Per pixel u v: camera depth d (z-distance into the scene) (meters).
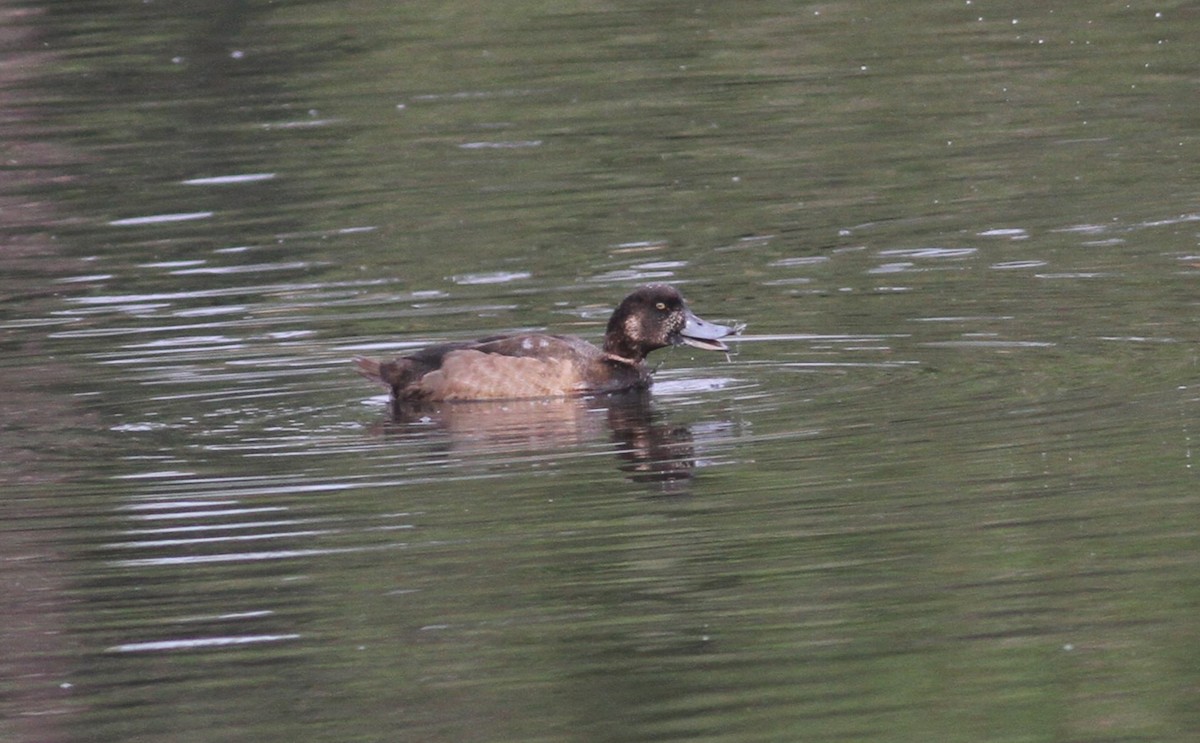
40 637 10.69
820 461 13.20
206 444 14.37
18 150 26.02
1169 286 17.78
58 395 15.98
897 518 11.90
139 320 18.48
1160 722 9.02
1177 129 24.00
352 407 15.49
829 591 10.81
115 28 31.88
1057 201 21.33
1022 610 10.42
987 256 19.39
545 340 16.02
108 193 23.88
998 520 11.78
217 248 21.27
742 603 10.77
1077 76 26.92
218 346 17.47
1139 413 13.80
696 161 24.02
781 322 17.48
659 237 20.88
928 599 10.67
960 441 13.44
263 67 29.50
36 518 12.64
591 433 14.40
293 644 10.47
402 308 18.64
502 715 9.45
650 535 11.86
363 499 12.84
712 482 12.86
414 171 24.23
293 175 24.30
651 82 27.95
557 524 12.18
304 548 11.90
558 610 10.77
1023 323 16.86
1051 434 13.44
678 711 9.43
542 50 29.94
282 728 9.44
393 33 31.12
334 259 20.58
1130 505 11.85
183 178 24.31
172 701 9.80
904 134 24.70
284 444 14.35
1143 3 30.92
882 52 28.95
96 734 9.48
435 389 15.64
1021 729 9.05
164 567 11.66
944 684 9.60
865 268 19.25
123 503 12.91
